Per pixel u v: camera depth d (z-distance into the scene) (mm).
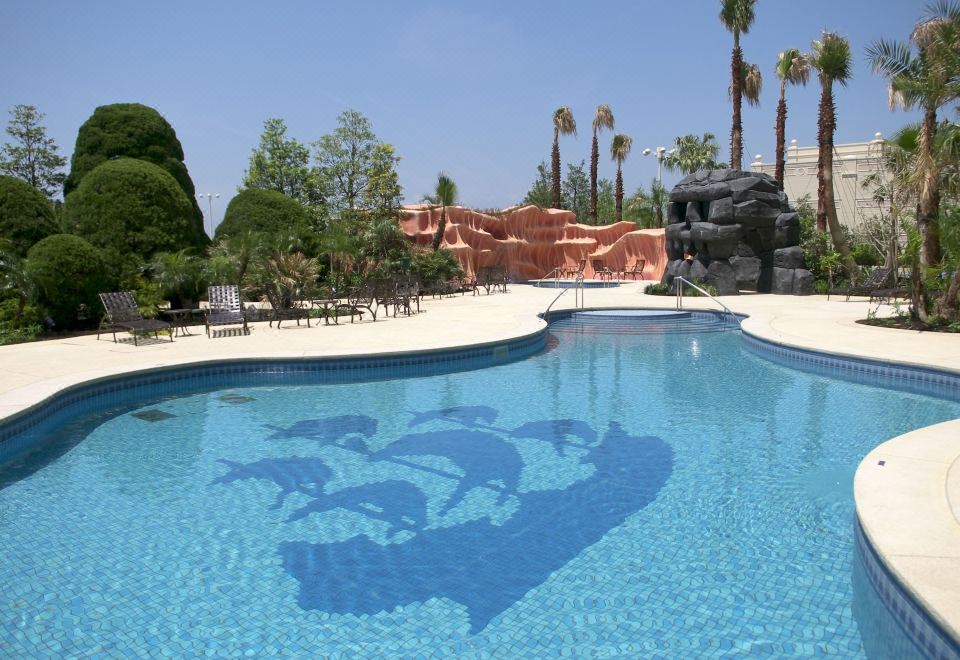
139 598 3971
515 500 5441
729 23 27812
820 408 8328
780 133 32281
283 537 4785
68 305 13852
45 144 35938
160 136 19844
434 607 3848
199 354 10539
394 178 31484
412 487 5746
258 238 19062
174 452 6770
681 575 4176
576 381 10125
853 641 3443
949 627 2900
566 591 3998
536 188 59844
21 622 3719
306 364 10250
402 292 18688
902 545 3660
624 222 37469
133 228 16469
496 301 21781
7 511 5309
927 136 12641
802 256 22859
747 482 5805
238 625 3680
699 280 23156
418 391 9477
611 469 6156
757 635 3508
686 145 45156
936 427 6090
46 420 7566
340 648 3457
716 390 9430
